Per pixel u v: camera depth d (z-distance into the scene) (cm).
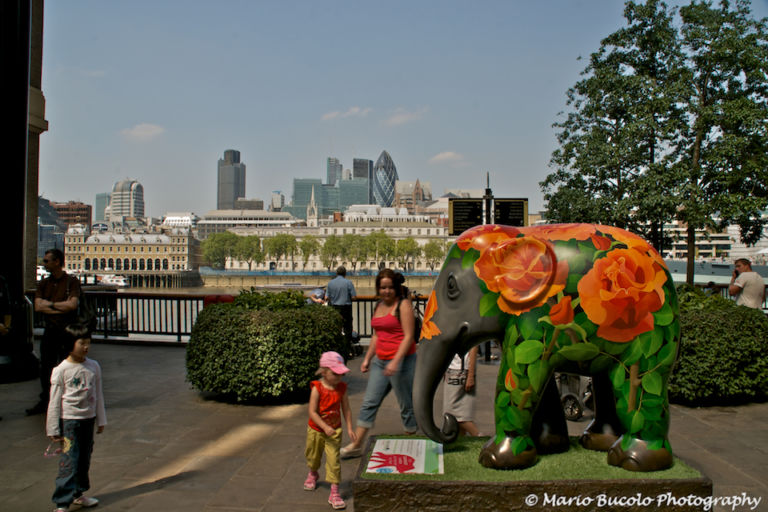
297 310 761
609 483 335
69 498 409
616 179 1500
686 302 775
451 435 393
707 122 1380
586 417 669
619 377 358
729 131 1405
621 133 1399
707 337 699
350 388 823
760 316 734
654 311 351
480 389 815
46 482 479
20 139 912
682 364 705
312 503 430
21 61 904
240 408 717
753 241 1462
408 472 357
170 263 14225
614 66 1530
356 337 1115
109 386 847
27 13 922
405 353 507
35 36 1321
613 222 1477
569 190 1512
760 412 686
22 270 925
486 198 1234
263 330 723
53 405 412
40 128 1344
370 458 383
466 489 338
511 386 360
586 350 352
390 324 519
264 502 432
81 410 419
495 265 363
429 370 379
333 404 443
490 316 365
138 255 14112
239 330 726
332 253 12631
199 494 448
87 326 427
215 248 13725
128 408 718
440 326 376
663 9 1466
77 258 13988
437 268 13475
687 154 1467
